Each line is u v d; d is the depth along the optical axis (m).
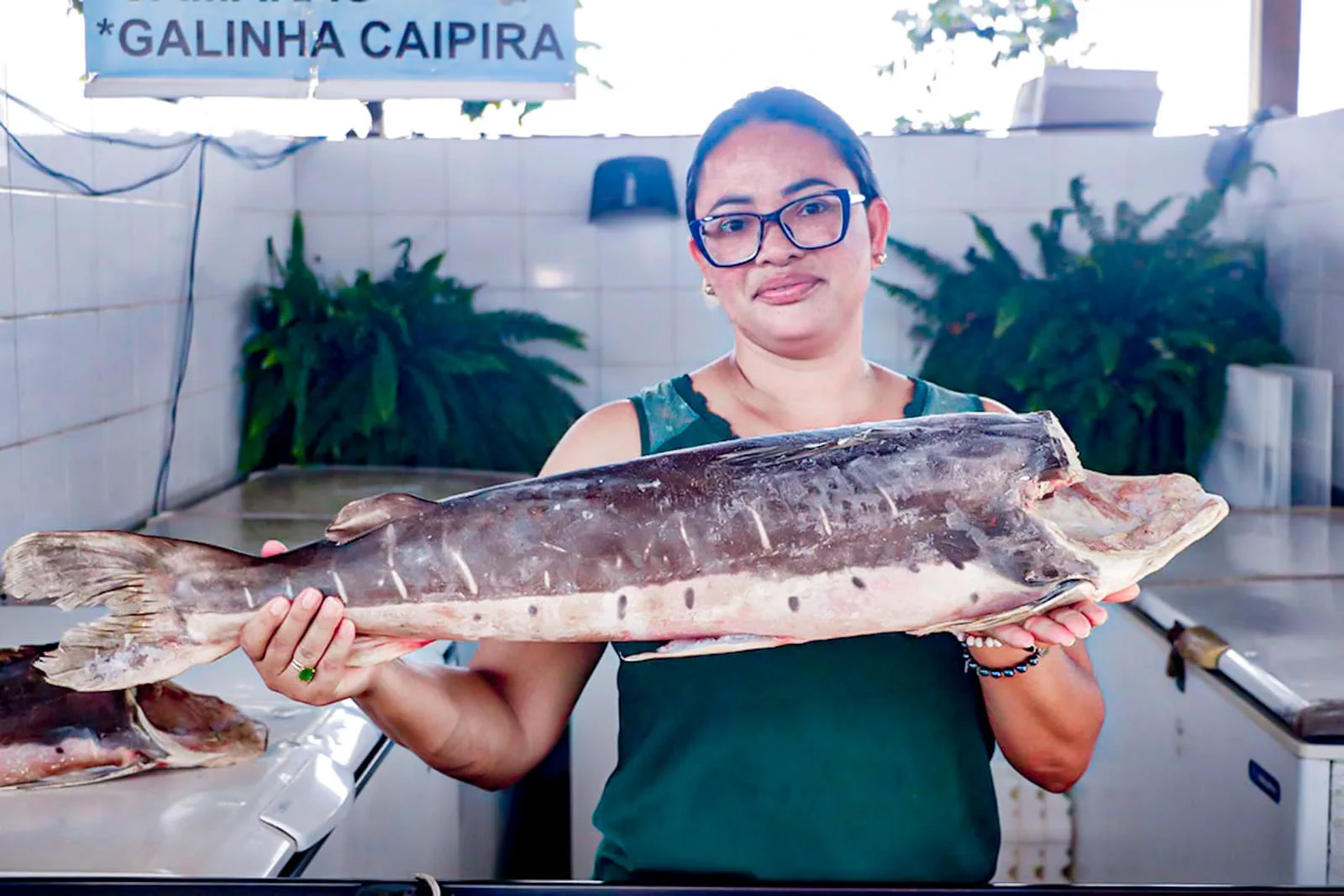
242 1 2.45
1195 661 2.21
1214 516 1.14
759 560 1.18
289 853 1.49
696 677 1.35
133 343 3.56
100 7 2.43
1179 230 4.72
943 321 4.98
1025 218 5.05
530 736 1.44
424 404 4.82
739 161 1.34
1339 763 1.84
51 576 1.18
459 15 2.53
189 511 3.63
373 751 1.90
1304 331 4.45
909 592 1.16
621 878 1.35
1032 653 1.24
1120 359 4.65
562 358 5.24
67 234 3.11
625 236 5.16
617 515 1.20
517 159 5.12
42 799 1.55
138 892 1.13
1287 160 4.55
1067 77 4.84
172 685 1.73
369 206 5.13
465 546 1.20
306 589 1.17
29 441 2.91
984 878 1.35
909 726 1.32
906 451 1.18
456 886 1.14
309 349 4.53
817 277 1.34
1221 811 2.14
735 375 1.44
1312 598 2.47
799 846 1.31
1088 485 1.23
